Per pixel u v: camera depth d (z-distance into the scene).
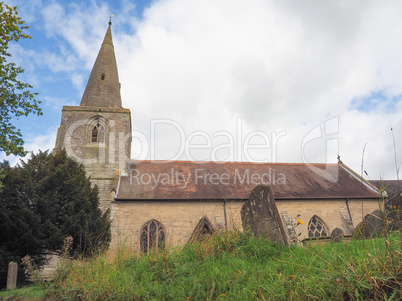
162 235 19.39
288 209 21.36
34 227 14.64
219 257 6.19
